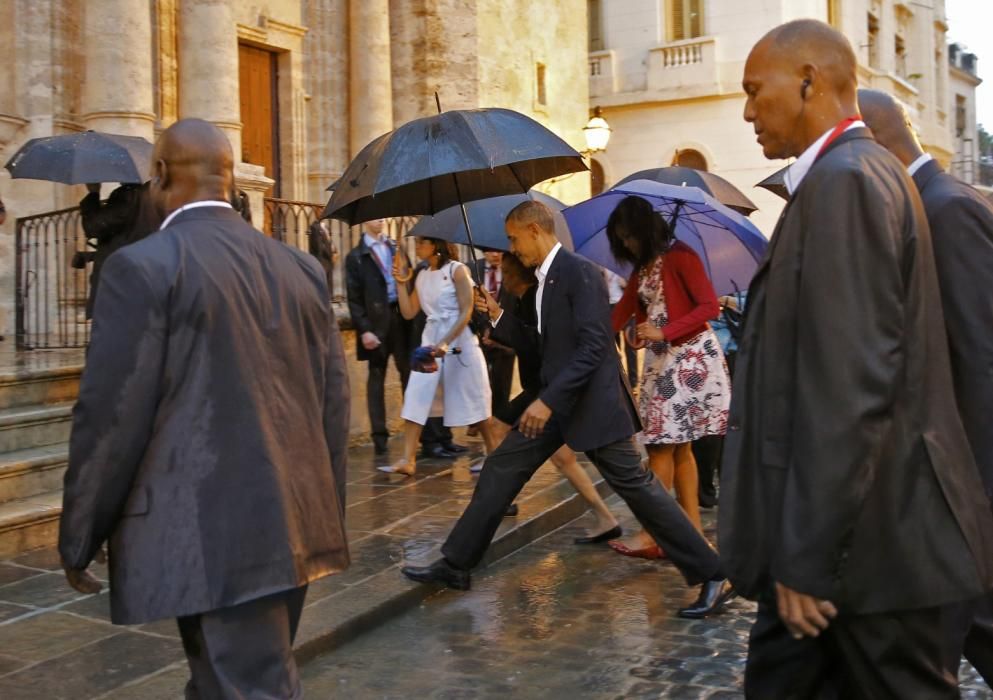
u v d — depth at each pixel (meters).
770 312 2.35
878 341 2.15
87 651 4.26
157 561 2.56
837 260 2.18
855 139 2.40
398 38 14.62
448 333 7.78
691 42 22.17
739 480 2.44
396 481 7.93
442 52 14.61
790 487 2.21
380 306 8.96
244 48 12.65
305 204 10.75
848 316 2.15
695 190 5.48
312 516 2.78
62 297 10.03
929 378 2.33
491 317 5.74
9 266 10.12
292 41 13.11
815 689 2.57
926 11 30.47
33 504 6.03
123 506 2.61
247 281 2.75
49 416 6.83
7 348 9.23
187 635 2.73
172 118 11.70
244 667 2.63
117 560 2.61
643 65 23.03
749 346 2.46
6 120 10.17
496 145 4.93
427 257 7.98
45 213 9.61
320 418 2.90
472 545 5.25
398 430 10.70
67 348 9.01
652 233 5.52
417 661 4.52
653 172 6.63
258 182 10.52
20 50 10.38
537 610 5.20
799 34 2.49
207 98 10.57
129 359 2.54
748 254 6.19
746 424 2.44
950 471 2.31
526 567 5.98
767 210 21.89
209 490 2.59
